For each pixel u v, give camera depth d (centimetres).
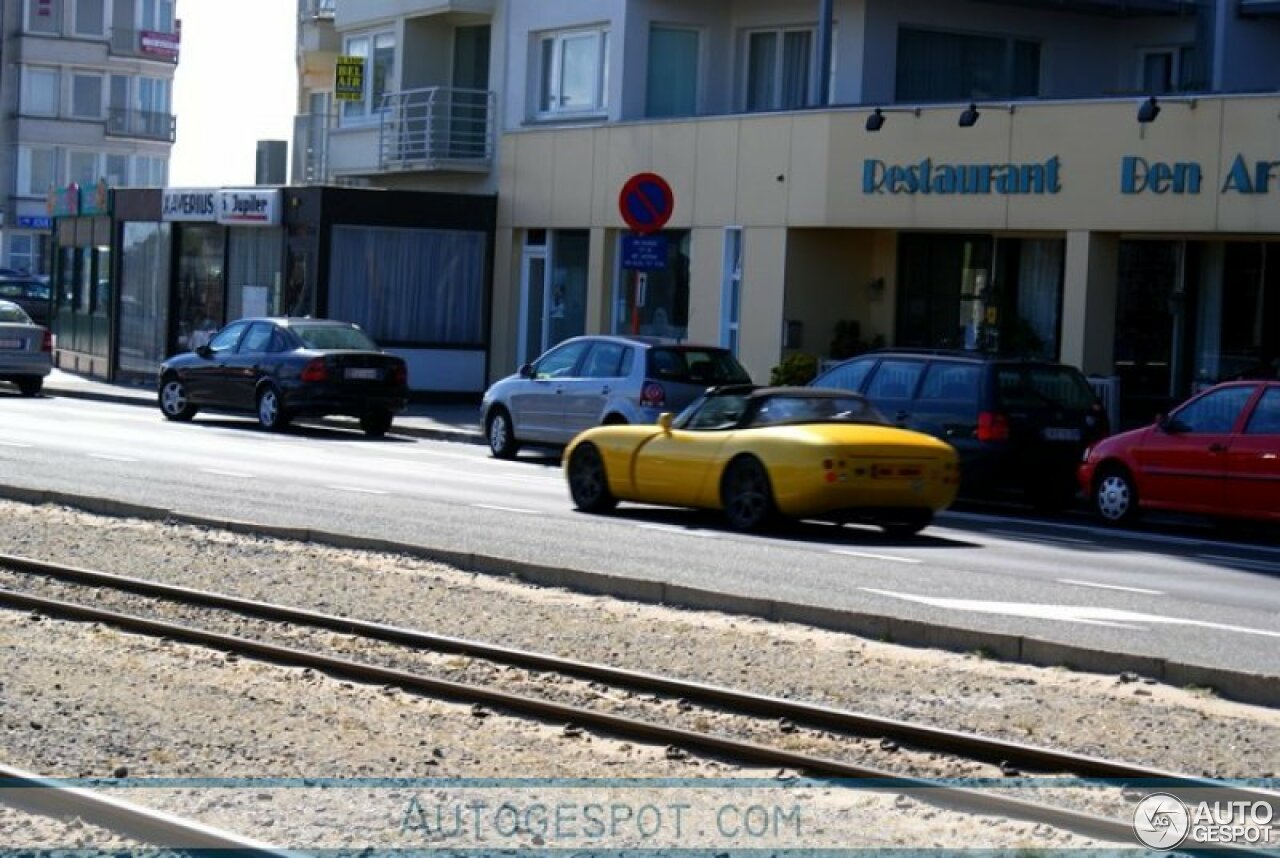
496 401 3020
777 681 1264
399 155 4322
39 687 1197
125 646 1357
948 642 1360
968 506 2605
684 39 3866
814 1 3681
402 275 4094
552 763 1038
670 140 3612
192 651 1341
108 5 8869
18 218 8794
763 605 1482
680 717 1166
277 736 1087
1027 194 3016
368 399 3394
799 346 3403
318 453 2961
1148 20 3709
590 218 3828
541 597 1584
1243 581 1798
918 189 3156
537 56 4075
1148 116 2842
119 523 2002
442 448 3228
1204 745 1093
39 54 8762
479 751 1065
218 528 1958
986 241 3325
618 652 1359
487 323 4153
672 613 1508
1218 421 2208
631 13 3800
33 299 6688
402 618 1492
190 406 3603
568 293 3959
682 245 3644
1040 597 1611
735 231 3494
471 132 4209
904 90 3628
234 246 4378
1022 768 1038
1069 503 2573
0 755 1010
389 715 1157
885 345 3425
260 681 1248
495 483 2558
